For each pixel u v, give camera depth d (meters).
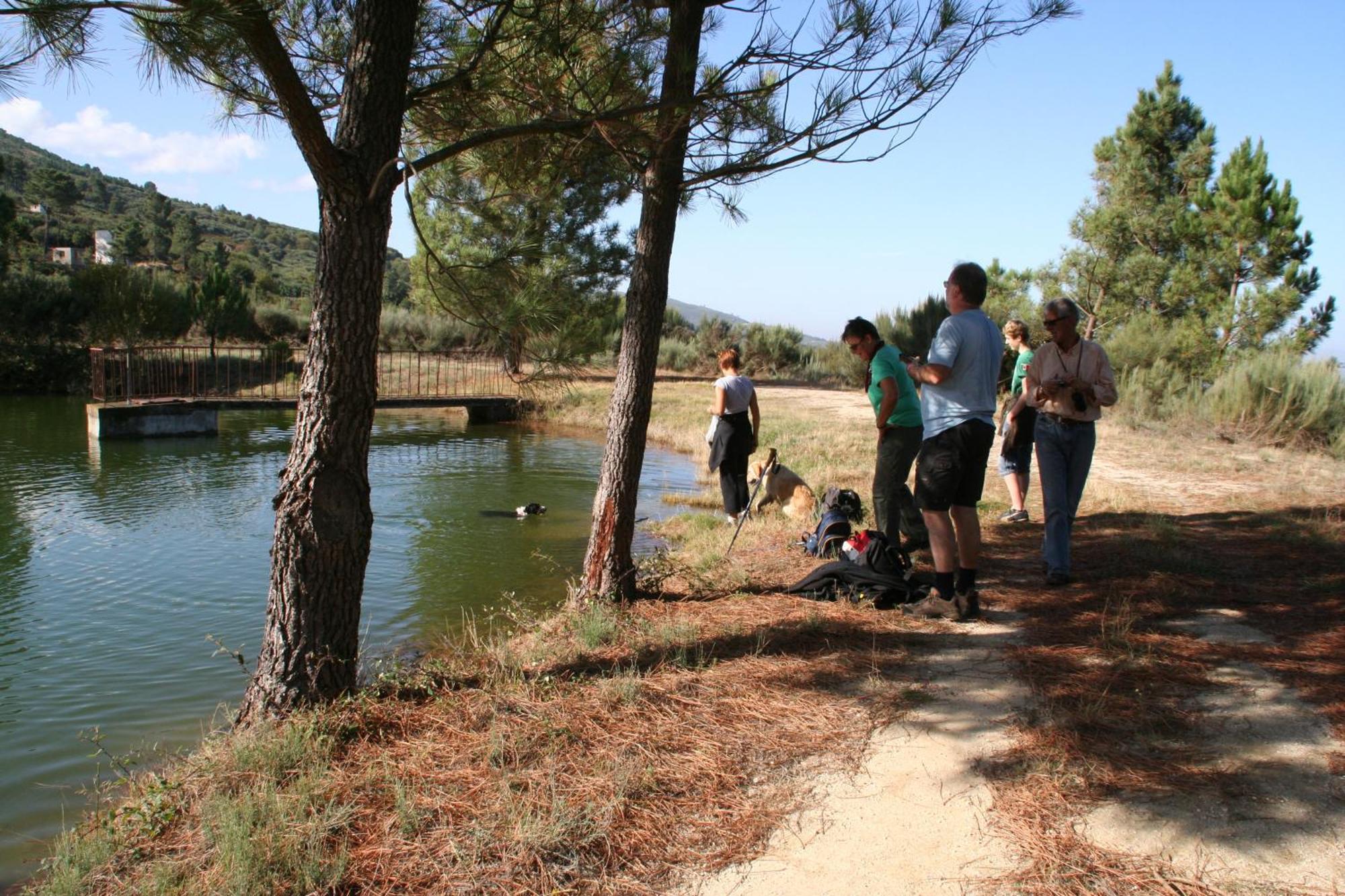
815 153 4.65
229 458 15.30
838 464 12.51
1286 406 12.96
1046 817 2.89
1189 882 2.52
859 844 2.81
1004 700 3.82
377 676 4.40
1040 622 4.86
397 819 2.97
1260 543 6.58
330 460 3.87
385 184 3.83
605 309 8.82
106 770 4.32
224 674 5.63
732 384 8.59
